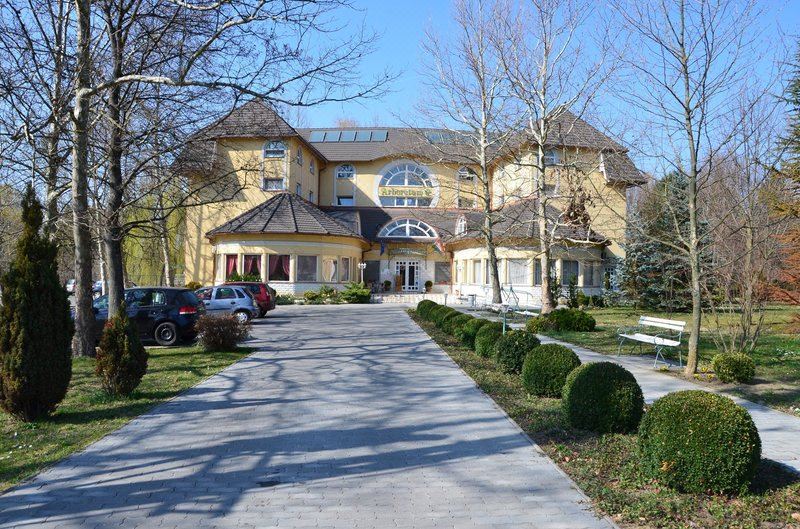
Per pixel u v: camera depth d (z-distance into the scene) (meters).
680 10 10.09
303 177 43.03
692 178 10.59
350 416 7.96
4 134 11.02
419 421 7.70
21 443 6.62
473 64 26.19
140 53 13.22
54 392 7.68
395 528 4.40
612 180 13.63
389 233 45.31
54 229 15.12
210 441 6.75
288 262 36.03
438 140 32.28
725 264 11.08
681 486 5.03
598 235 31.70
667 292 26.83
